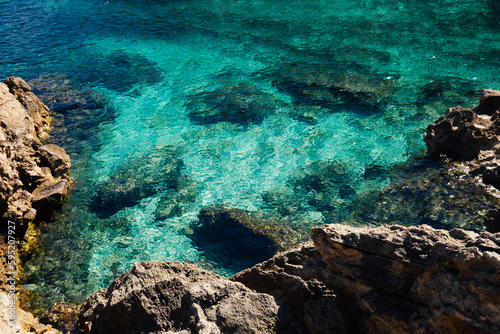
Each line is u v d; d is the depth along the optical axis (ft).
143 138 73.77
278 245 50.60
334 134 70.54
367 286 24.85
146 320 26.63
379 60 92.12
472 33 98.68
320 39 104.01
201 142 71.46
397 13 112.06
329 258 26.68
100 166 67.26
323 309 25.82
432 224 49.88
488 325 20.15
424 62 89.56
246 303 25.67
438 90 79.77
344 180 60.03
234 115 78.13
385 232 24.90
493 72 83.87
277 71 92.32
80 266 50.14
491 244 21.25
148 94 87.86
